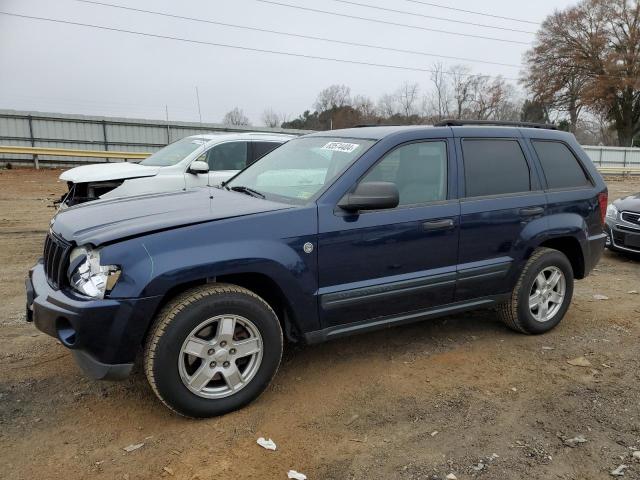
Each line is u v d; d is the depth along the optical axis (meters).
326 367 4.02
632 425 3.31
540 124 5.01
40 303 3.16
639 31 46.81
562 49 50.22
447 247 4.03
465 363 4.14
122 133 26.12
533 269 4.53
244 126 29.05
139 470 2.78
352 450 3.00
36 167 21.55
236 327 3.32
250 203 3.63
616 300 5.91
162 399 3.10
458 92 53.59
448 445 3.06
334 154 4.00
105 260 2.93
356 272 3.64
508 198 4.37
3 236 8.81
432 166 4.08
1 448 2.94
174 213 3.39
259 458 2.90
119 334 2.94
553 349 4.46
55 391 3.56
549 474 2.83
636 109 50.34
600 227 5.09
